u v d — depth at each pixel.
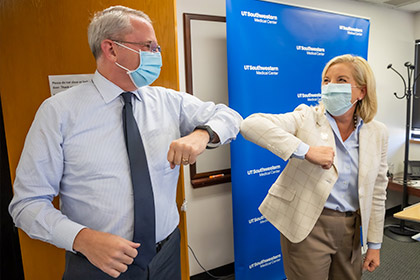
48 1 1.20
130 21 0.78
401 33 3.11
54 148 0.73
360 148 1.17
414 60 3.23
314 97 2.25
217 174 2.13
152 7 1.30
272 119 1.16
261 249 2.11
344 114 1.18
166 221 0.89
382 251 2.54
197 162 2.05
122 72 0.81
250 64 1.90
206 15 1.95
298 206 1.15
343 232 1.17
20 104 1.24
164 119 0.90
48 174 0.73
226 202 2.21
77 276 0.78
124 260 0.65
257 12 1.88
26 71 1.23
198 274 2.18
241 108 1.91
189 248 2.12
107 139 0.79
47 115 0.74
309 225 1.12
